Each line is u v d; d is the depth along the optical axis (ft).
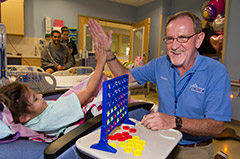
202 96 3.16
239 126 8.70
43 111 2.89
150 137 2.35
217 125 2.79
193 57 3.26
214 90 3.00
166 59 3.75
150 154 1.95
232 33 8.99
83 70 9.32
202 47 11.34
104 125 1.96
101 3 17.67
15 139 2.38
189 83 3.26
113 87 2.14
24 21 14.62
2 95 2.51
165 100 3.64
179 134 2.44
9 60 13.61
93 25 3.75
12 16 13.48
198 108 3.22
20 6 13.70
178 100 3.40
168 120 2.60
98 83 3.70
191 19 3.00
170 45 3.12
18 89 2.63
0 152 2.02
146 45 16.81
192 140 3.48
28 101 2.69
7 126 2.28
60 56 12.57
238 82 8.75
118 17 18.76
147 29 16.71
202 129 2.66
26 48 14.90
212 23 10.91
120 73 4.16
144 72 4.12
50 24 15.25
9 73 5.62
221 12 10.41
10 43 14.06
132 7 19.47
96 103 3.46
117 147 2.05
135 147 2.02
